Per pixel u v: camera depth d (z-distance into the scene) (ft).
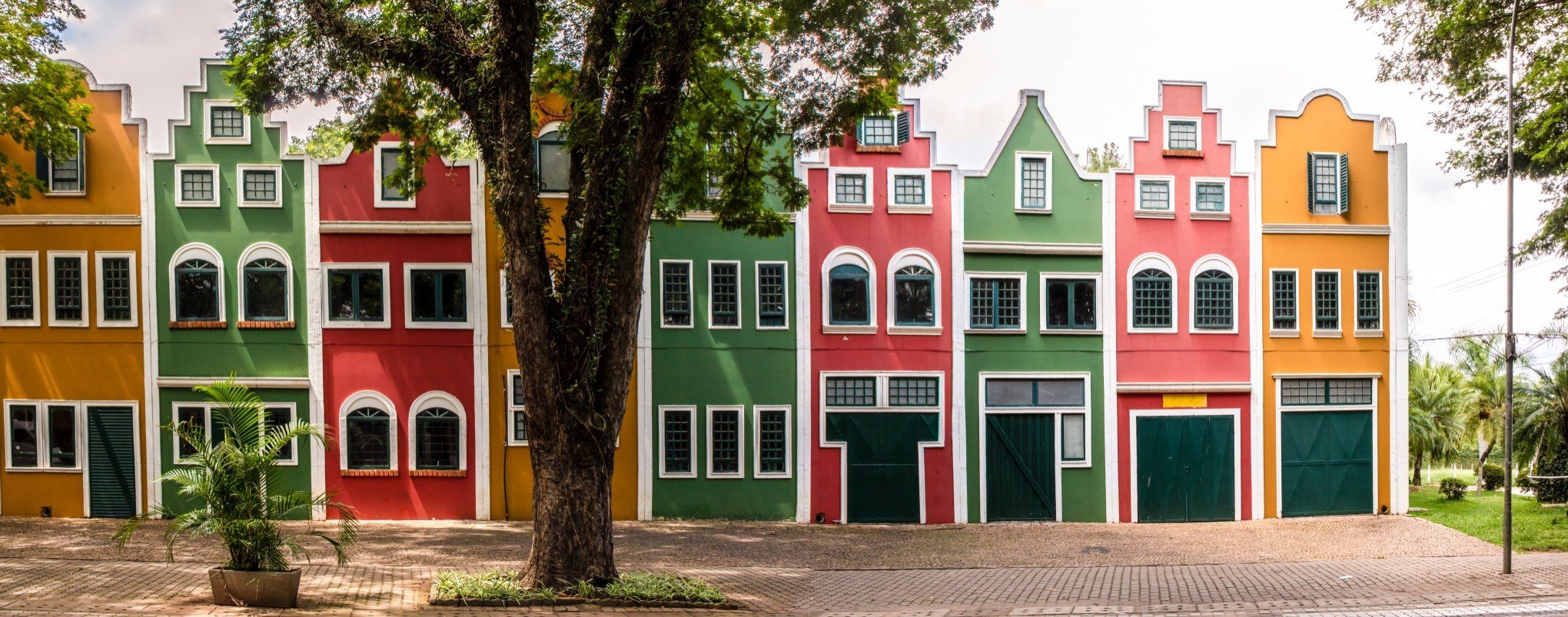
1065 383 76.84
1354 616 45.27
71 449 72.02
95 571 50.42
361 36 48.52
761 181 64.85
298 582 44.19
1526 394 94.89
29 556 55.21
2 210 71.61
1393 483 78.18
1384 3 77.10
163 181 72.38
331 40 51.55
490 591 46.24
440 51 47.60
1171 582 55.21
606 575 48.11
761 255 75.10
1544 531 69.92
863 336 75.36
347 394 72.84
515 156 45.98
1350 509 78.02
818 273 75.25
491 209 73.20
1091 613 46.70
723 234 74.84
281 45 54.29
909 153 76.13
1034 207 76.74
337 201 72.95
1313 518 77.00
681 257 74.54
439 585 47.55
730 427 74.74
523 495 73.26
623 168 47.19
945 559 62.28
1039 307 76.59
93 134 72.28
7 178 66.85
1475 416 118.11
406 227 72.74
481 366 73.26
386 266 73.15
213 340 72.33
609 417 48.03
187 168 72.38
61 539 61.87
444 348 73.26
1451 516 76.89
